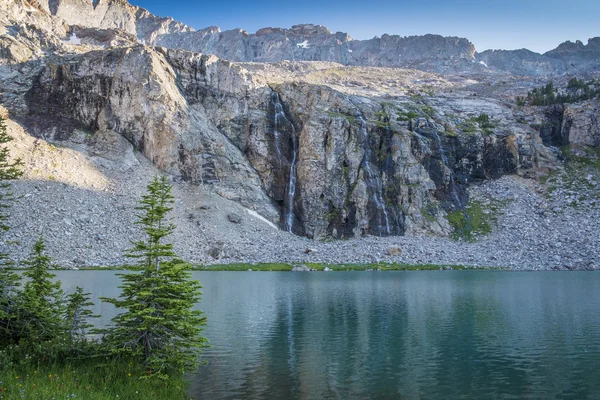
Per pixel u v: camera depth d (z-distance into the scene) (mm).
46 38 160625
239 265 106062
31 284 31000
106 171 129750
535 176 167250
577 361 34250
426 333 43250
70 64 145375
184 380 27969
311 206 142000
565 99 199125
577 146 179750
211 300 62031
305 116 157875
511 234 138375
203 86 154375
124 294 27172
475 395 27516
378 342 39875
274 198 147250
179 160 138750
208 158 142250
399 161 153500
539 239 133250
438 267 112562
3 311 27484
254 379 30188
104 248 103188
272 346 38500
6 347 26453
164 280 26781
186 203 129750
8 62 144500
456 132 169375
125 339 26656
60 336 28516
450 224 145625
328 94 159875
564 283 82625
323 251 123750
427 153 156250
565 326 46062
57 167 122688
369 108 164875
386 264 113688
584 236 132000
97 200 117000
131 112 142125
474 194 159000
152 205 27859
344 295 66875
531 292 70562
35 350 26641
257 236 126812
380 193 147625
